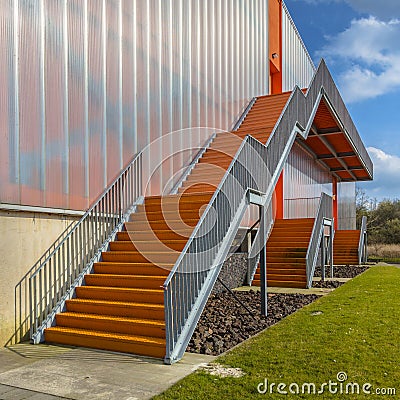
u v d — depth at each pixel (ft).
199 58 36.40
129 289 19.38
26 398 12.09
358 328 18.93
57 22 21.57
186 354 16.25
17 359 15.94
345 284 37.58
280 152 29.55
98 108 24.11
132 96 27.17
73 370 14.48
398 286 33.81
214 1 40.06
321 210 43.50
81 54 23.08
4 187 18.25
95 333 17.57
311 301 29.37
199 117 35.88
